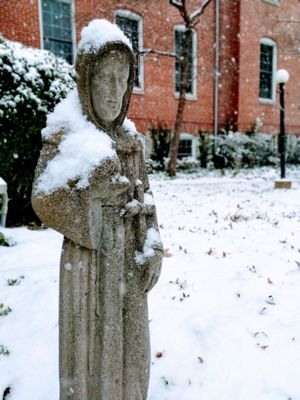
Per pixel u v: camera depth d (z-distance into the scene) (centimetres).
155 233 182
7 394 273
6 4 1270
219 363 302
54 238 607
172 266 492
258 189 1213
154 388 276
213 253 548
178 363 302
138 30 1642
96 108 161
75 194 151
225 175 1667
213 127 1997
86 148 154
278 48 2161
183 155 1912
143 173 185
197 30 1844
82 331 167
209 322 352
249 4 1980
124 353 178
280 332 338
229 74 2028
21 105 652
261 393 272
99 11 1477
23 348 319
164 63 1748
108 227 164
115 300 168
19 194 703
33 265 487
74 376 173
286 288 421
